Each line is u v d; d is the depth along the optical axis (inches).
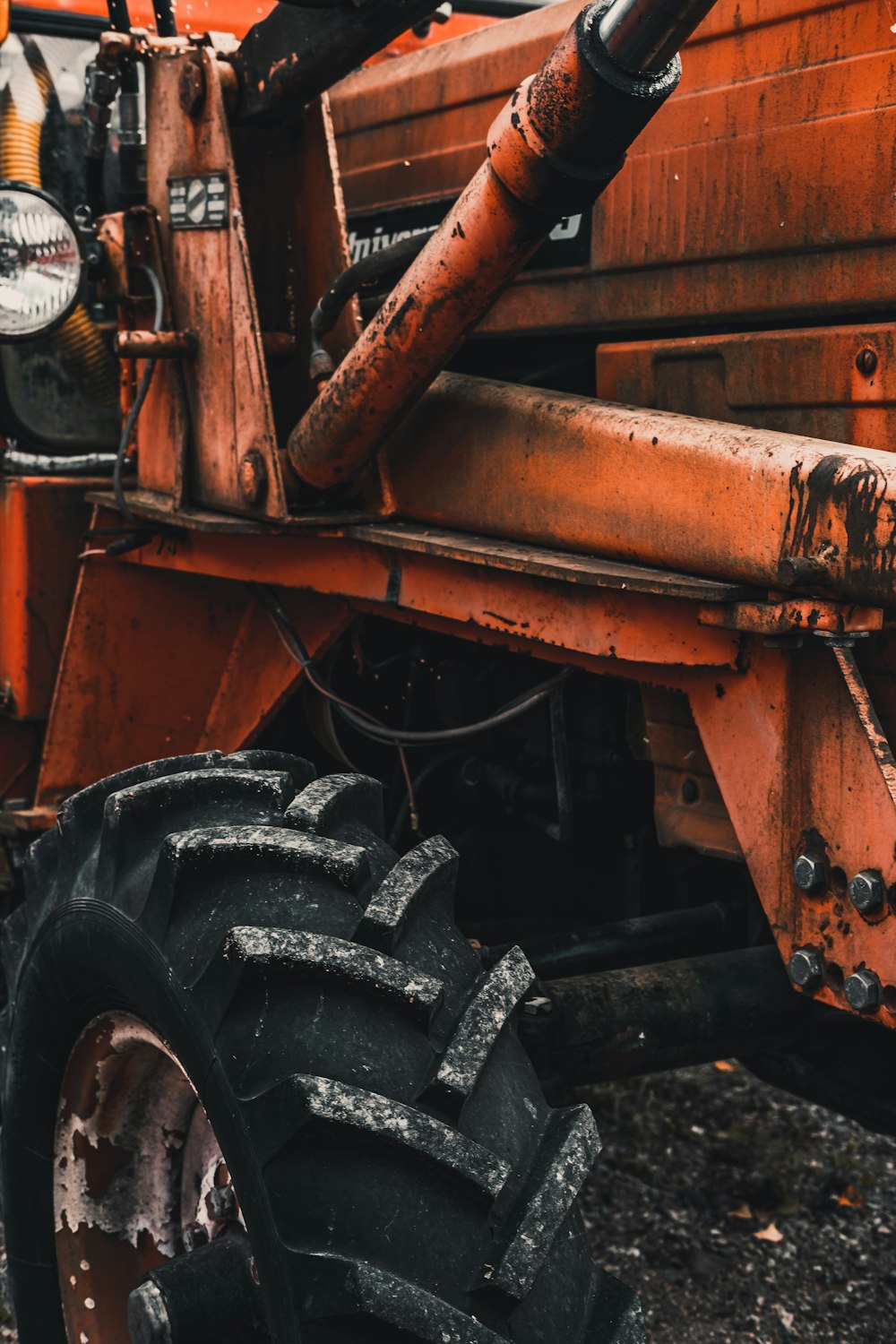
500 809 97.7
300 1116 53.7
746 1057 95.1
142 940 62.8
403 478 80.9
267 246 88.4
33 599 99.4
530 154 61.1
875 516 53.1
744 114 69.9
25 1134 76.3
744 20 69.3
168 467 89.1
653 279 76.0
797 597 57.2
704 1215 114.0
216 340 82.4
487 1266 53.1
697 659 62.4
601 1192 117.2
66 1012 72.1
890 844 56.7
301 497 80.7
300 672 90.0
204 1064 58.2
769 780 61.2
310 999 57.3
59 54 107.0
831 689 58.7
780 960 81.3
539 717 89.7
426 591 76.3
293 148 85.8
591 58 57.7
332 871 61.1
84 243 86.3
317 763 105.0
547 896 98.3
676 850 87.4
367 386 72.2
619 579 61.5
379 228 98.4
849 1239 110.9
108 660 96.3
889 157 62.9
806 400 66.9
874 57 63.5
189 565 90.2
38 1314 76.3
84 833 72.4
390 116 97.2
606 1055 75.8
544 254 83.0
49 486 99.3
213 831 62.7
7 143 106.3
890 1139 126.0
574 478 68.6
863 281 65.0
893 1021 57.3
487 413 74.6
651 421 65.4
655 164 75.0
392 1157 54.4
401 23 72.7
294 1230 53.5
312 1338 52.7
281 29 77.6
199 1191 72.4
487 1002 59.3
